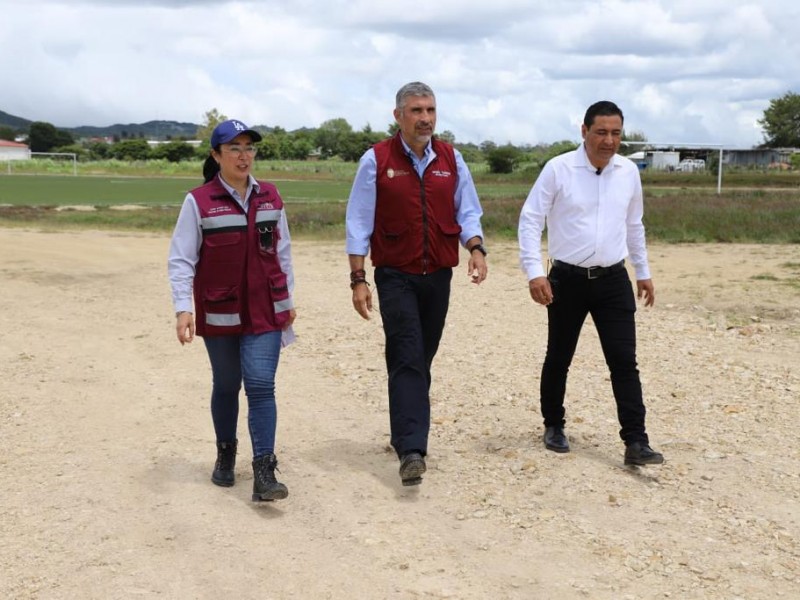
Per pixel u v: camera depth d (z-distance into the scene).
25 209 34.38
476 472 5.34
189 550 4.41
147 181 79.19
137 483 5.33
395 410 5.05
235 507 4.95
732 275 13.50
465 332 9.45
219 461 5.30
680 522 4.60
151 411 6.85
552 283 5.48
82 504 5.00
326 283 13.73
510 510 4.78
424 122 5.02
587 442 5.87
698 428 6.07
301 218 27.31
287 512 4.84
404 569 4.15
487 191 57.62
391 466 5.53
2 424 6.52
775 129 126.31
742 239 19.09
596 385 7.19
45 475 5.47
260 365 4.89
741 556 4.22
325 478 5.33
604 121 5.17
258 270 4.89
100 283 14.03
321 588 4.00
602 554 4.25
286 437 6.14
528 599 3.86
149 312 11.28
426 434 5.02
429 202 5.14
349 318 10.44
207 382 7.71
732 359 7.92
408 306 5.16
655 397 6.79
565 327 5.53
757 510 4.73
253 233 4.88
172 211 34.41
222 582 4.08
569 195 5.33
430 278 5.22
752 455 5.53
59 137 198.00
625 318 5.39
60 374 8.02
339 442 6.01
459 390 7.15
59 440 6.15
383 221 5.18
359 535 4.51
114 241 21.55
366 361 8.23
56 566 4.26
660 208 25.25
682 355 8.12
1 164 108.69
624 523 4.59
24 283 13.92
